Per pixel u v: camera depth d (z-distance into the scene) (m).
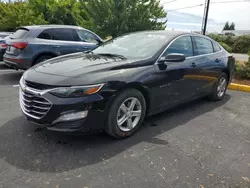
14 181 2.52
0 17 17.95
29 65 6.87
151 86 3.71
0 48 8.22
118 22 12.05
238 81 7.53
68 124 3.03
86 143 3.33
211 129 4.02
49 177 2.60
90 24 13.01
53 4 15.95
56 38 7.38
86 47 7.92
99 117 3.17
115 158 3.01
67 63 3.62
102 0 12.25
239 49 28.02
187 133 3.82
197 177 2.72
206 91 5.14
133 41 4.51
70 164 2.85
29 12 15.92
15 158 2.92
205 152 3.27
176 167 2.88
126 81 3.35
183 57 3.90
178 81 4.21
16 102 4.95
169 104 4.20
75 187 2.46
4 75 7.59
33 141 3.33
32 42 6.85
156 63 3.84
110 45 4.66
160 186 2.54
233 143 3.57
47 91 3.03
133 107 3.58
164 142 3.48
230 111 4.97
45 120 3.07
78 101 3.00
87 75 3.16
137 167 2.85
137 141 3.47
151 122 4.18
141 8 12.23
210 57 5.07
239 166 2.97
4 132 3.55
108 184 2.53
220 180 2.69
